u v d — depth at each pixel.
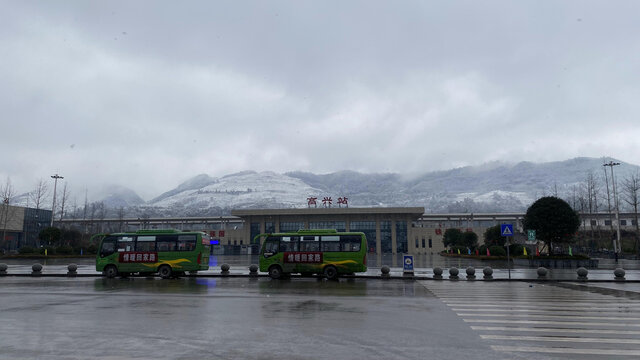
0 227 65.12
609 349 8.01
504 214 92.81
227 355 7.52
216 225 102.62
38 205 62.38
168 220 95.88
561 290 18.75
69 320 10.97
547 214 33.62
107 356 7.47
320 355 7.51
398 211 80.56
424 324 10.41
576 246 61.78
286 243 25.62
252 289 19.00
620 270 24.22
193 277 26.42
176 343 8.41
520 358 7.36
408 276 25.05
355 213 81.69
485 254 48.91
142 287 19.95
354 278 25.53
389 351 7.80
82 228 87.31
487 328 9.93
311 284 21.66
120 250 25.98
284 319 11.08
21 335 9.16
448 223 98.19
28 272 28.14
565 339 8.82
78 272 28.72
